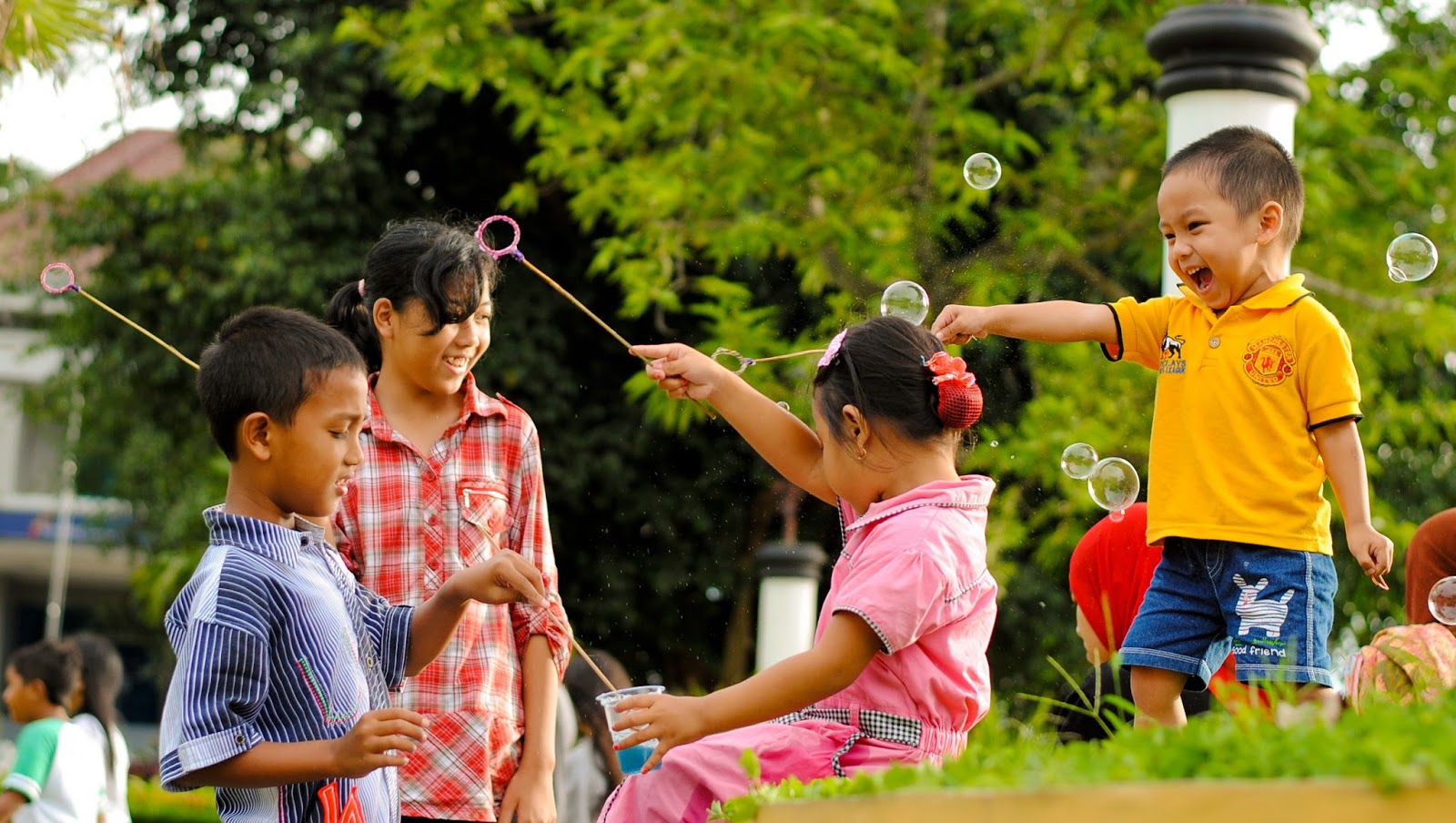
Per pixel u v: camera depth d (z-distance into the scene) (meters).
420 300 5.11
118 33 7.63
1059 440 13.70
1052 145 16.19
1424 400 15.22
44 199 21.00
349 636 4.14
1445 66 15.19
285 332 4.09
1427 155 16.47
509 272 18.53
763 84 14.07
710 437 18.28
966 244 14.84
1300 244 14.63
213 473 19.58
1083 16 14.80
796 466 4.98
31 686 9.16
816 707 4.38
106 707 9.40
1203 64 8.12
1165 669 5.11
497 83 14.98
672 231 14.47
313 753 3.74
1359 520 4.91
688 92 14.30
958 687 4.25
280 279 18.50
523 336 18.03
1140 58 15.01
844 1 14.69
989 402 15.64
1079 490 13.95
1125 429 14.12
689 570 18.36
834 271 14.42
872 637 4.09
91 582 38.81
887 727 4.23
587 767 9.37
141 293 19.88
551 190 18.48
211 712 3.74
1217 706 3.88
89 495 24.09
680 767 4.34
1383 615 15.57
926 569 4.14
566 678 9.56
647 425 18.33
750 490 18.38
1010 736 4.50
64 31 7.49
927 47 15.46
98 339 20.28
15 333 32.88
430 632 4.34
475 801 5.07
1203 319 5.31
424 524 5.21
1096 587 6.05
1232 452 5.11
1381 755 2.22
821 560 13.31
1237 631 4.98
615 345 18.73
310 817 3.96
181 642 4.01
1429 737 2.39
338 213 18.84
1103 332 5.44
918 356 4.48
